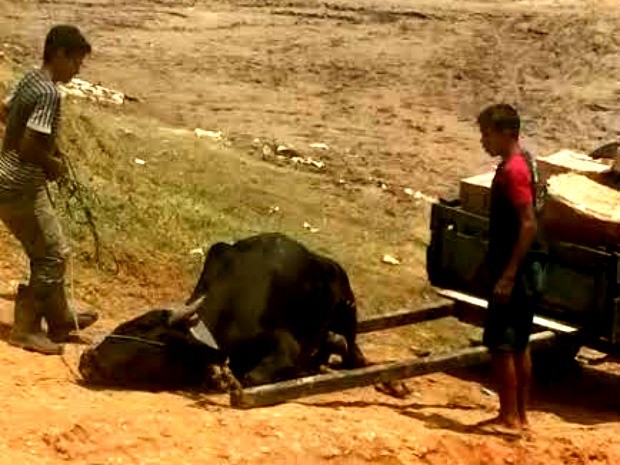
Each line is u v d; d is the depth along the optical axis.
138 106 17.97
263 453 7.60
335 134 18.27
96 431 7.44
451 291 10.36
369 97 20.39
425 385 9.88
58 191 11.13
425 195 15.91
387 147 17.95
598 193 9.78
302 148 17.14
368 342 10.94
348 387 8.60
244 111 18.81
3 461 6.92
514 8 25.66
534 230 8.09
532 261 8.30
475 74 21.88
